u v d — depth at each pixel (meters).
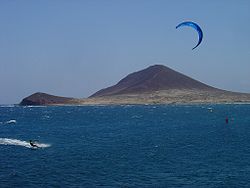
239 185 38.91
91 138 85.69
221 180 40.94
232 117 169.75
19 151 63.22
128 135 92.31
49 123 143.12
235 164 49.97
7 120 163.75
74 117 185.12
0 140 79.94
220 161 52.34
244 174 43.72
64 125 131.75
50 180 41.34
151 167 48.06
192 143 73.56
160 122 142.00
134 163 50.97
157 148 66.25
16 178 42.44
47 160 53.91
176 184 39.31
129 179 41.50
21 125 133.00
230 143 73.06
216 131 101.19
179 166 48.66
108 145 71.50
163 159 54.22
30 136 91.44
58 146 70.06
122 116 189.50
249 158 54.69
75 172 45.22
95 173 44.62
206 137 85.25
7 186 38.97
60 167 48.44
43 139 83.69
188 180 41.00
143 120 155.25
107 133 99.00
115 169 46.84
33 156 57.78
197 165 49.34
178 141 77.38
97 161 52.72
